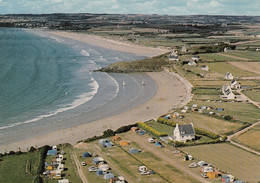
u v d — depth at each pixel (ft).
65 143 321.93
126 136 341.41
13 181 247.09
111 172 260.21
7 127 365.61
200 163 271.28
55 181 246.68
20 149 311.47
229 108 430.20
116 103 465.47
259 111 416.26
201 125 368.48
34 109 426.92
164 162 278.26
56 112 419.33
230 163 273.95
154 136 340.80
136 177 251.19
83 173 261.03
